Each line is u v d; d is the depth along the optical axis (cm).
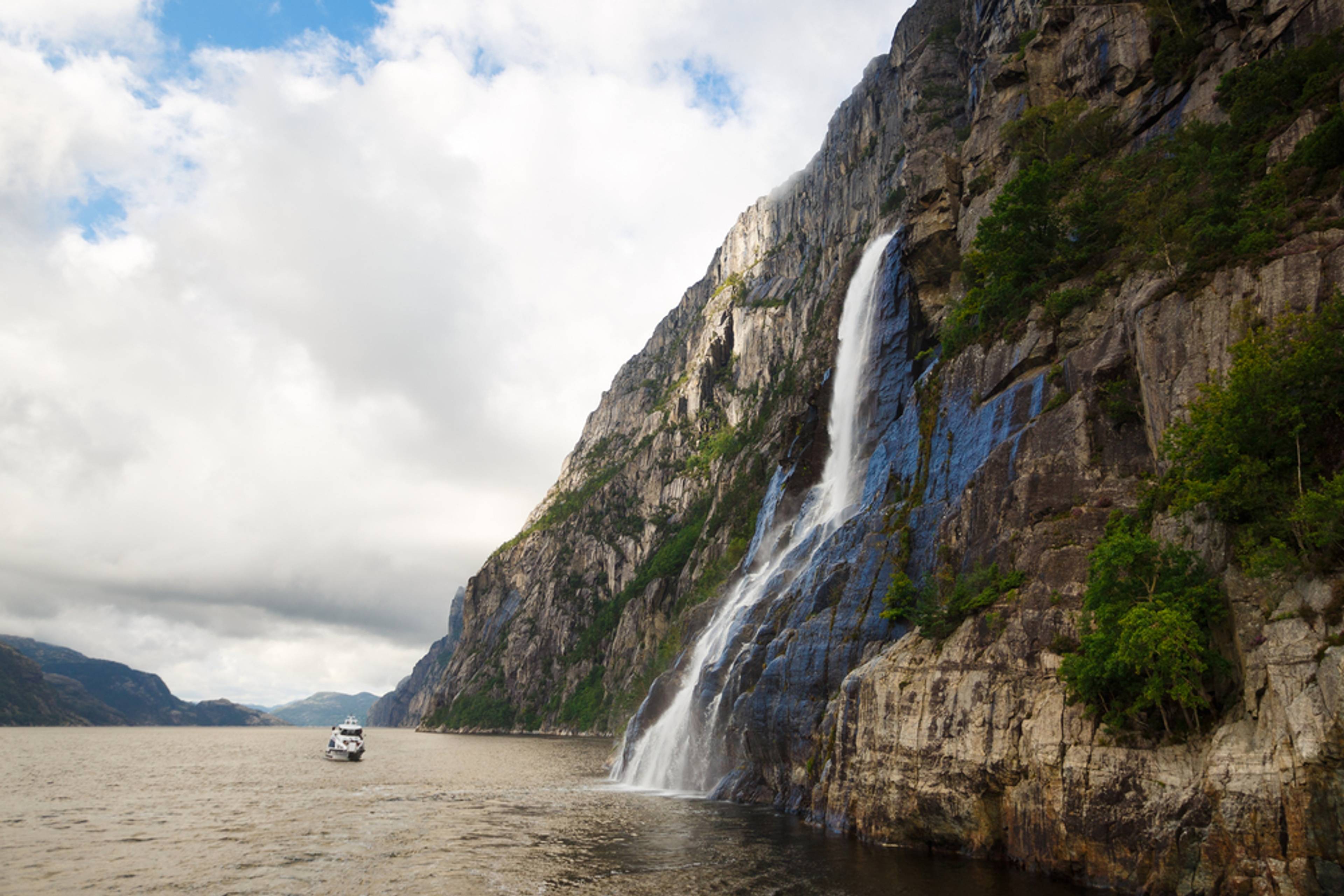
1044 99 5997
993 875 2734
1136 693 2538
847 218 18825
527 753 13112
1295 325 2516
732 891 2698
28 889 2909
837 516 5775
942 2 13838
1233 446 2462
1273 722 2102
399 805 5384
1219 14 4684
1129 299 3409
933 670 3306
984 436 4019
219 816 4938
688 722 5866
